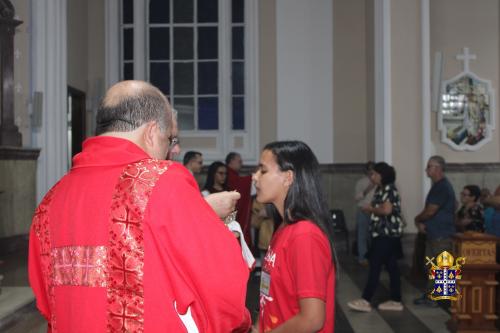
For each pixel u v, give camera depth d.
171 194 1.44
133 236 1.42
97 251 1.43
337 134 10.87
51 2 8.27
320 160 10.92
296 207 2.00
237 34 11.44
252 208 7.49
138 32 11.37
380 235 6.01
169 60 11.56
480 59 10.76
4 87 7.34
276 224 2.26
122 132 1.56
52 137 8.20
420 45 8.65
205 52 11.54
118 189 1.46
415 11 8.66
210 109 11.52
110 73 11.10
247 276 1.44
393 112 8.64
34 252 1.60
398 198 6.00
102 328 1.41
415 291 6.88
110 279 1.42
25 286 5.11
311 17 11.01
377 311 6.06
